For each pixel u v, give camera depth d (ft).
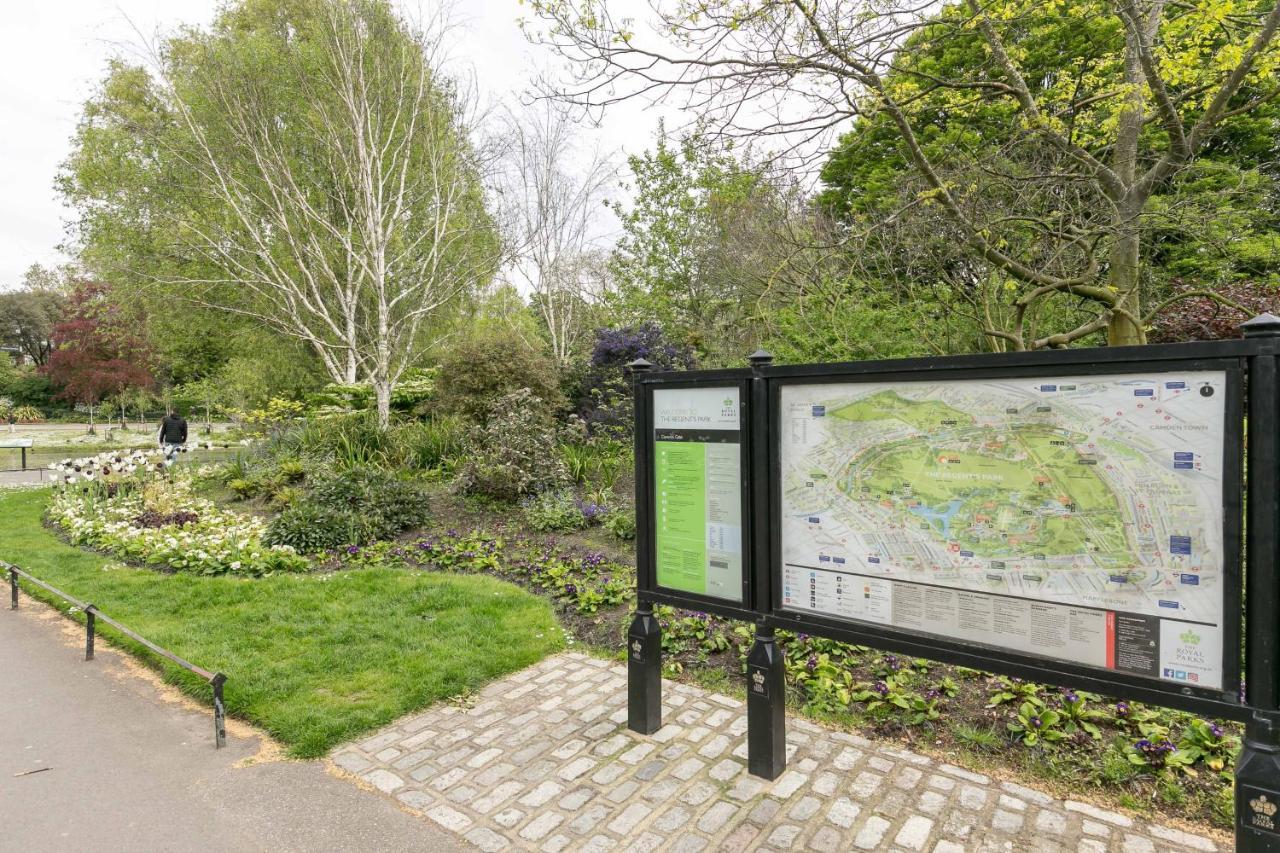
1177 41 16.72
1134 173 18.40
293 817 8.96
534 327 67.05
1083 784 9.31
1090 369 6.95
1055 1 16.79
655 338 41.60
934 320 21.93
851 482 8.89
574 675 13.52
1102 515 7.02
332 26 43.14
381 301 43.42
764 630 9.70
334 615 16.51
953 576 8.07
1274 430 5.87
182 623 16.10
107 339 81.66
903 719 11.05
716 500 10.30
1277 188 18.19
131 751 10.78
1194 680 6.49
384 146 44.93
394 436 38.24
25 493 38.50
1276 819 5.90
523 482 27.35
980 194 18.83
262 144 45.70
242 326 55.93
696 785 9.57
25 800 9.41
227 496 34.50
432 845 8.36
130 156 49.75
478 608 16.94
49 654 14.98
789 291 24.67
